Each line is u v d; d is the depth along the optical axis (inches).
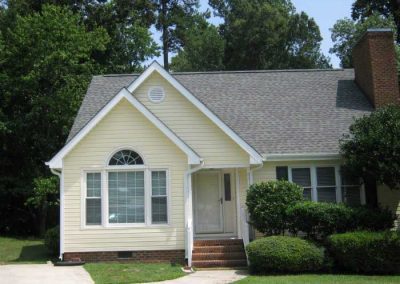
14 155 1213.1
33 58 1175.6
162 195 714.2
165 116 768.3
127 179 716.0
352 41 2100.1
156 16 1935.3
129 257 701.9
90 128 707.4
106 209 707.4
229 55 2204.7
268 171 774.5
